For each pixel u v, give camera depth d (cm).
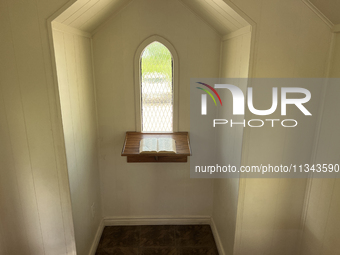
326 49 188
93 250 261
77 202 220
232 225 231
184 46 257
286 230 229
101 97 266
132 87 264
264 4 179
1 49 173
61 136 190
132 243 280
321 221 203
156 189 298
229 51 233
